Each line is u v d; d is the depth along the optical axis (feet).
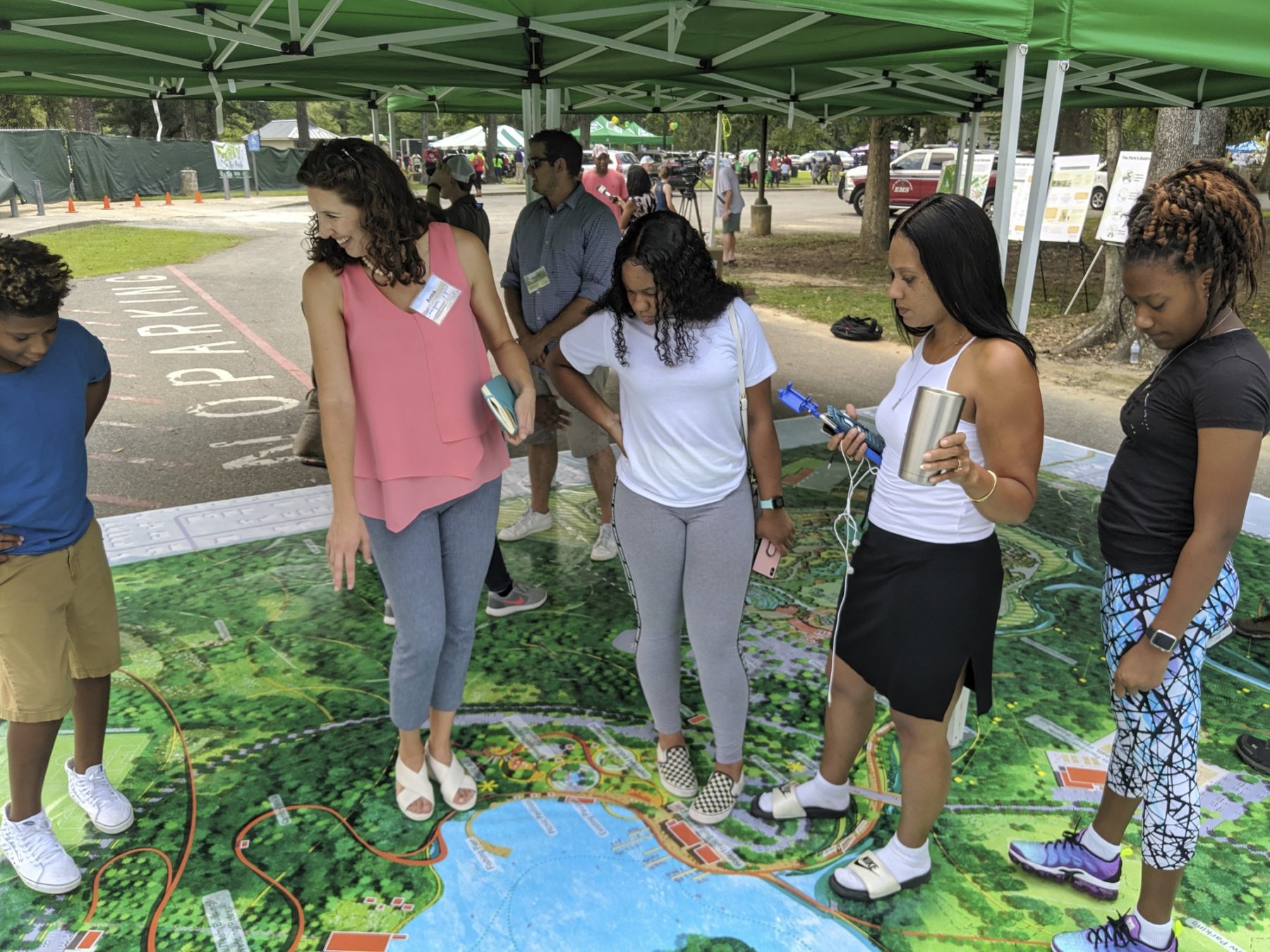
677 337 7.11
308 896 7.55
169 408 22.99
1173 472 5.86
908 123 92.32
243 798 8.75
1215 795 8.85
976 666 6.70
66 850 8.04
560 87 21.58
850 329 31.76
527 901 7.52
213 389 24.99
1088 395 24.66
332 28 13.51
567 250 12.64
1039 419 6.05
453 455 7.57
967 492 5.84
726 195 48.67
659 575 7.85
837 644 7.39
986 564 6.51
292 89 23.13
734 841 8.25
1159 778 6.24
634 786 9.02
